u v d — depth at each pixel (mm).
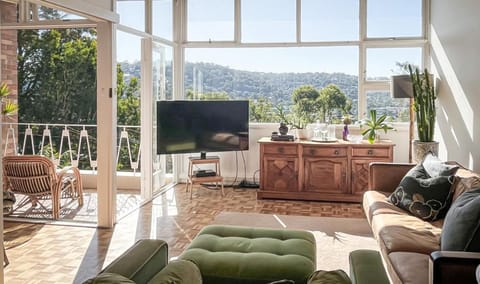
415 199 3121
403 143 5855
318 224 4328
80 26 4223
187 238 3875
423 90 4871
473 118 4012
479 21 3854
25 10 4320
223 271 2115
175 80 6375
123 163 6305
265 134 6234
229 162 6391
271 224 4332
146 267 1728
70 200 5363
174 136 5449
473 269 1730
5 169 4484
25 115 6711
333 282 1584
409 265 2105
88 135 6496
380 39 5891
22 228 4176
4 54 6012
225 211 4848
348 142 5395
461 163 4359
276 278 2080
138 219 4516
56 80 6652
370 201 3510
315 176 5379
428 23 5719
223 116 5711
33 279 2973
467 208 2098
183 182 6566
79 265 3234
